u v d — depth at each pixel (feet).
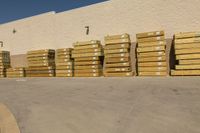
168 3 49.37
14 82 58.54
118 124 19.38
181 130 16.76
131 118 20.49
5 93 41.34
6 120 23.82
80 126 19.92
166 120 19.07
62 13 67.77
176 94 27.48
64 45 67.36
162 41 45.70
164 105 23.30
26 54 78.33
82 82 46.14
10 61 83.51
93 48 56.13
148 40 47.39
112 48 52.54
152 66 46.62
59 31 68.54
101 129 18.67
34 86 47.24
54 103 29.48
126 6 55.21
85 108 25.52
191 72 41.91
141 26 52.90
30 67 71.46
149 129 17.58
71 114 23.76
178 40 43.45
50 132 19.16
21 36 79.87
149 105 23.91
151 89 31.71
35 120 22.77
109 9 58.08
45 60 67.31
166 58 49.24
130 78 45.55
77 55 58.90
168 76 44.50
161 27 50.16
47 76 66.95
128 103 25.68
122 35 51.29
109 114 22.39
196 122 17.94
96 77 53.93
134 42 53.67
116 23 56.80
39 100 32.32
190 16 46.93
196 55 41.70
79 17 63.98
